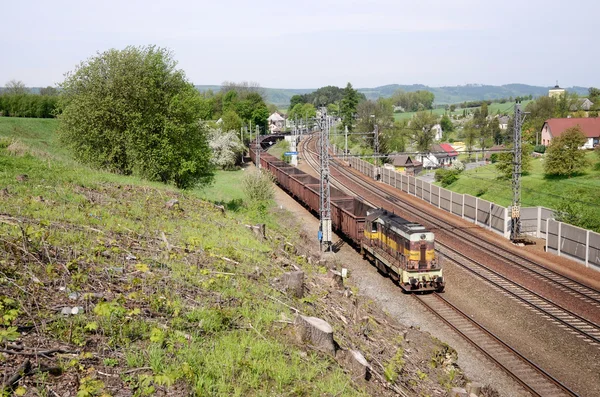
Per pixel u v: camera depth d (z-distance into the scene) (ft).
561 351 54.49
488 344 56.34
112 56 104.63
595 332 59.21
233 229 69.51
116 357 25.79
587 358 52.75
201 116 115.96
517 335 58.75
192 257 46.55
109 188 77.20
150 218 61.62
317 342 33.73
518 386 47.29
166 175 111.24
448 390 39.58
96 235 45.50
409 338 49.14
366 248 89.71
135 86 101.45
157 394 23.63
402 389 35.04
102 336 27.45
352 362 32.86
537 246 104.06
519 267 87.66
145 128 104.06
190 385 24.95
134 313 28.73
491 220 118.93
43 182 68.49
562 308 66.59
